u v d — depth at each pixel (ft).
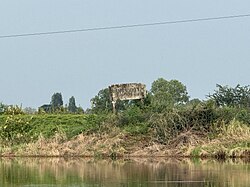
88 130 206.39
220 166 154.51
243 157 183.62
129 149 195.21
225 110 200.64
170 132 196.54
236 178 124.77
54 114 225.15
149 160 179.93
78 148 198.29
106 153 193.77
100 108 234.79
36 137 213.05
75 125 215.72
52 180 125.49
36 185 117.19
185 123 197.47
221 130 194.70
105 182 120.88
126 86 224.74
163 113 201.87
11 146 209.56
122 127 206.28
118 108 225.35
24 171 146.10
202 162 169.48
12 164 169.27
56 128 214.28
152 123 202.18
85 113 231.50
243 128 194.39
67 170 148.05
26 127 217.77
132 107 214.69
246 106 216.95
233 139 189.57
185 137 193.47
